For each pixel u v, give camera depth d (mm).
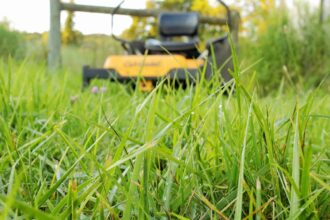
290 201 777
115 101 2346
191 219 912
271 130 1048
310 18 6902
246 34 7945
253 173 950
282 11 7270
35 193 1009
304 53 6527
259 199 802
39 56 7465
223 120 1277
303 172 754
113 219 869
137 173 757
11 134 1371
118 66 3986
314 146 1334
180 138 995
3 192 1000
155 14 6094
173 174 953
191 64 3936
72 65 8039
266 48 6641
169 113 1756
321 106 1973
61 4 5582
